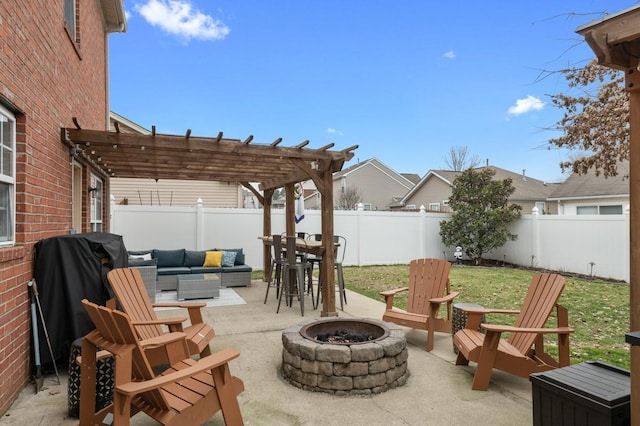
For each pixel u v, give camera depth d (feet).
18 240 11.55
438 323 16.38
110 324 7.70
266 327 18.58
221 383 8.64
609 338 16.98
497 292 27.40
